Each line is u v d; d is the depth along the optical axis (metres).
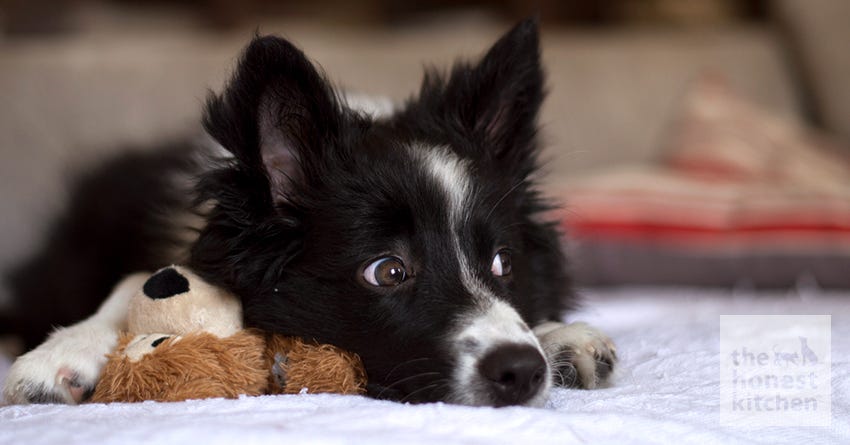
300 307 0.94
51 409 0.86
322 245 0.95
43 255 1.27
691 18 2.26
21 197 1.47
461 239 0.95
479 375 0.89
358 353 0.93
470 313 0.92
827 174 1.72
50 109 1.53
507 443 0.80
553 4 2.36
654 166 1.87
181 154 1.22
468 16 2.40
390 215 0.94
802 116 2.00
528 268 1.03
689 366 0.98
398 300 0.93
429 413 0.83
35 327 1.23
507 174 1.02
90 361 0.93
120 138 1.52
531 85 1.03
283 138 0.96
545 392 0.90
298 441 0.78
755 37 2.04
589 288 1.39
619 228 1.40
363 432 0.80
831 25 1.92
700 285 1.38
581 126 1.86
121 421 0.82
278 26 2.17
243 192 0.95
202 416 0.83
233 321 0.94
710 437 0.83
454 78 1.05
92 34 1.88
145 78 1.59
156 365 0.89
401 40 1.88
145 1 2.19
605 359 0.96
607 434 0.82
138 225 1.16
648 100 1.91
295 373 0.91
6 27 1.79
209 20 2.17
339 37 2.00
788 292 1.36
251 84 0.93
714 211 1.41
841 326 1.08
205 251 0.96
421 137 1.00
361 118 1.01
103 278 1.20
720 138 1.75
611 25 2.38
